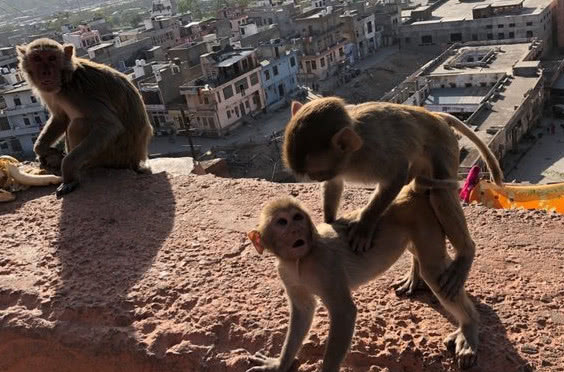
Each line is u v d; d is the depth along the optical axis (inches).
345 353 31.0
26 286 45.2
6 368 42.2
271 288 41.2
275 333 36.4
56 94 69.9
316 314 38.4
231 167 346.3
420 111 41.3
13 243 52.7
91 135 67.6
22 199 64.0
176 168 82.7
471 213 49.3
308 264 32.0
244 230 49.5
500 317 36.7
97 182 65.1
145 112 75.9
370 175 38.0
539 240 44.5
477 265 42.2
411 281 39.6
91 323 40.8
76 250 50.1
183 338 37.7
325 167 36.3
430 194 36.2
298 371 34.3
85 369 39.6
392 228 35.6
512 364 33.1
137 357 37.7
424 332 35.9
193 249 47.6
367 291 40.4
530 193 94.8
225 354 36.2
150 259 47.0
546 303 37.7
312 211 51.1
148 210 56.1
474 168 95.3
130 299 41.8
